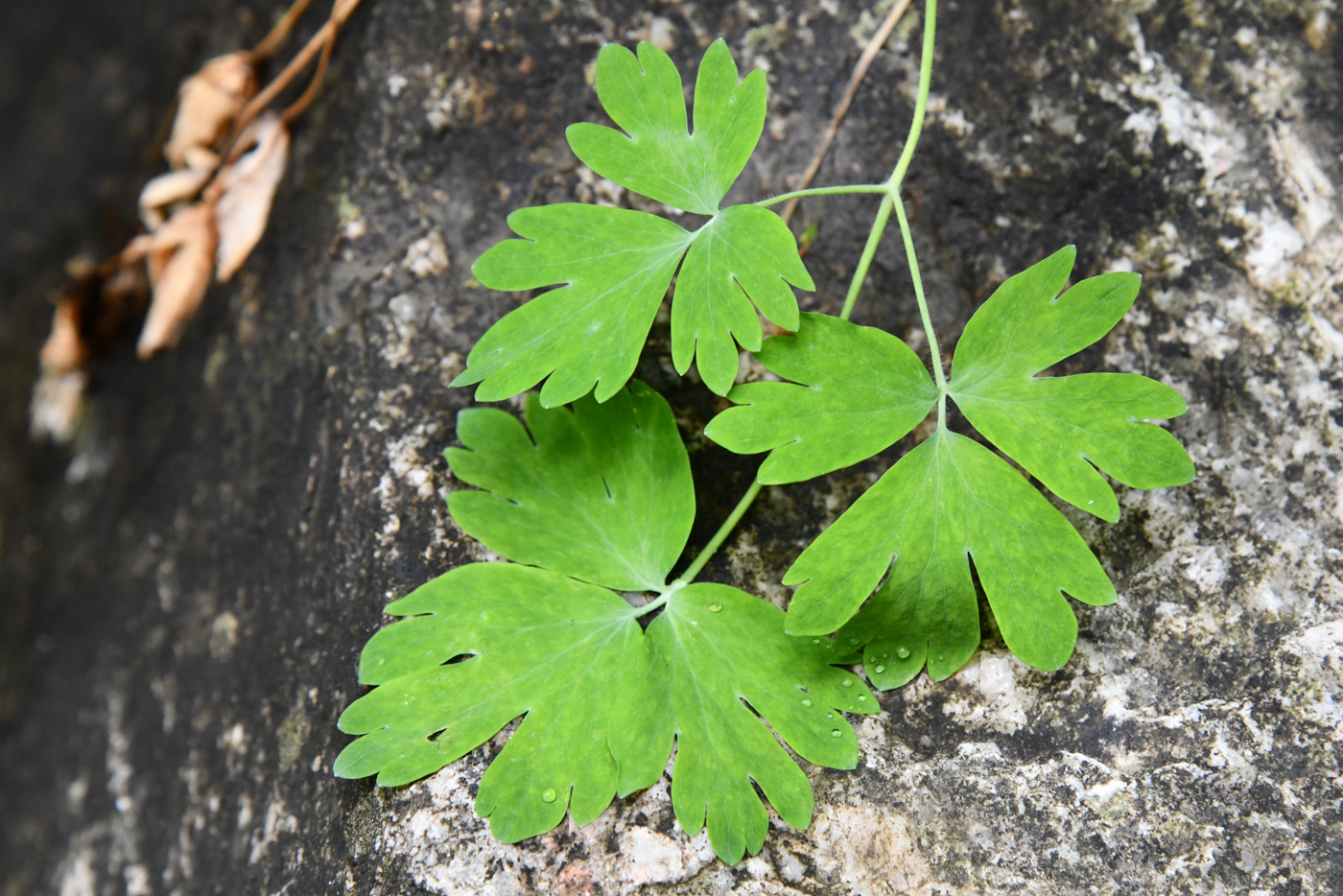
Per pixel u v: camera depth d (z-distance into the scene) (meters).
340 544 0.59
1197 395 0.58
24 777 0.68
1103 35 0.61
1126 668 0.57
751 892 0.55
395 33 0.62
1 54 0.87
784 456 0.55
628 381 0.57
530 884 0.55
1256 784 0.56
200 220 0.67
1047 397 0.55
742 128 0.56
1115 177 0.60
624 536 0.57
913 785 0.56
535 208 0.56
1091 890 0.55
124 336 0.71
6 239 0.80
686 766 0.55
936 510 0.55
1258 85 0.60
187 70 0.73
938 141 0.60
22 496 0.73
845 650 0.55
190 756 0.62
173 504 0.66
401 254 0.61
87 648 0.67
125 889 0.63
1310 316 0.59
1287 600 0.57
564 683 0.55
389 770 0.55
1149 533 0.57
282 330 0.63
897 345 0.55
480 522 0.56
